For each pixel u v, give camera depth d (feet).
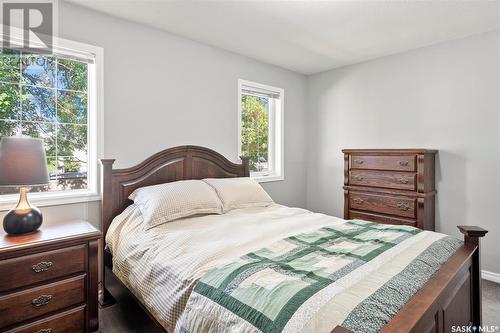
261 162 12.59
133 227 6.69
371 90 11.62
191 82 9.67
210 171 9.71
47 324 5.38
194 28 8.76
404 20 8.14
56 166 7.50
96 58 7.71
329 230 6.23
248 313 3.32
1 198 6.72
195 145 9.78
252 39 9.58
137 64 8.45
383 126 11.28
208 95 10.15
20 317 5.09
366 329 2.82
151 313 5.02
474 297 5.40
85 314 5.84
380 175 10.10
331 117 13.00
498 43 8.66
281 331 2.94
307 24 8.41
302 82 13.69
